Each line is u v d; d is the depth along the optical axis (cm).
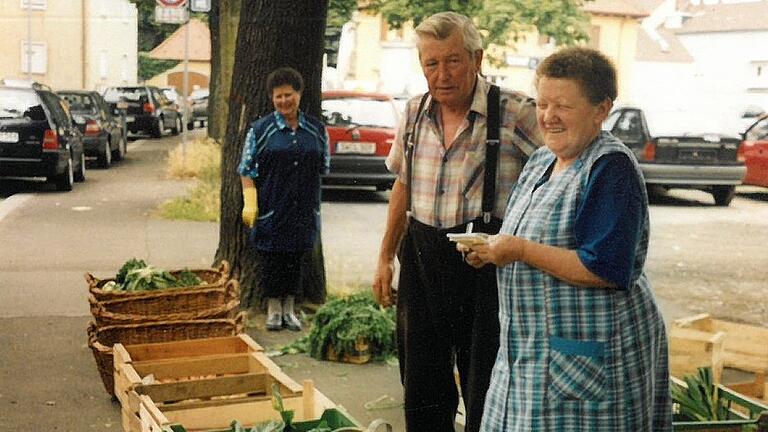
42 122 1675
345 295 834
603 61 311
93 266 1033
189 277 660
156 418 426
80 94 2262
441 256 413
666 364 333
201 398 483
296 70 764
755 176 1748
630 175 306
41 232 1259
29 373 640
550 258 307
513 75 1922
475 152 408
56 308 829
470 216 410
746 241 1327
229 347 557
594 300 308
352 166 1611
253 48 763
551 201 313
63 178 1739
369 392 604
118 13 5138
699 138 1658
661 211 1648
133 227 1310
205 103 4650
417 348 425
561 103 309
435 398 429
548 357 313
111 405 579
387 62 2795
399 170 438
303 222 707
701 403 465
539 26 1912
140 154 2720
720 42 1938
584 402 309
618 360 309
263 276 734
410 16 2017
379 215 1497
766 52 1880
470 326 420
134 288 629
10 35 4556
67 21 4566
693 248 1260
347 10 2142
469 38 405
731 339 661
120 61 5241
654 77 2008
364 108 1644
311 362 664
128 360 516
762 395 556
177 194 1706
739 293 978
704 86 1873
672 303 927
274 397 438
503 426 324
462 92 407
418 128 421
